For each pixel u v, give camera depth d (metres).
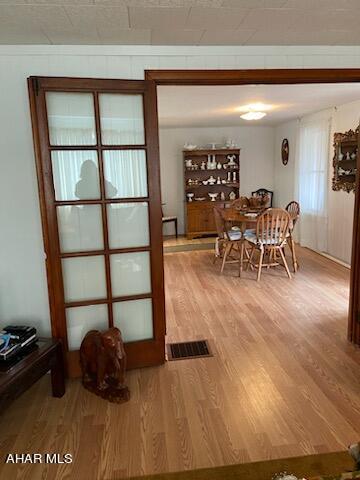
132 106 2.41
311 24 2.07
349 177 4.98
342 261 5.30
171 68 2.40
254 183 7.79
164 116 5.68
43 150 2.25
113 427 2.07
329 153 5.44
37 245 2.49
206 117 5.91
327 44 2.44
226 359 2.78
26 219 2.45
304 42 2.38
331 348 2.90
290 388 2.38
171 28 2.07
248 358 2.78
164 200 7.66
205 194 7.64
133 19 1.93
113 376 2.37
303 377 2.50
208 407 2.22
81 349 2.41
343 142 5.03
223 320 3.49
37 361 2.08
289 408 2.19
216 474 1.73
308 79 2.50
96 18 1.90
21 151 2.37
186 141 7.49
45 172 2.27
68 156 2.35
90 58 2.32
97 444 1.95
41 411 2.23
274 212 4.53
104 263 2.52
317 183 5.81
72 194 2.39
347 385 2.40
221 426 2.05
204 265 5.51
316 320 3.43
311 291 4.21
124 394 2.31
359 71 2.51
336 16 1.96
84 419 2.14
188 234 7.27
